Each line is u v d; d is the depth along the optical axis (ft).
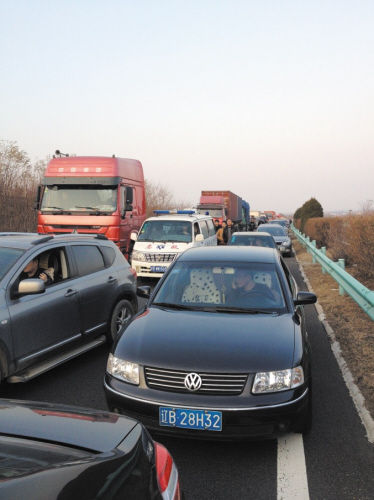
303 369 11.78
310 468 11.00
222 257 17.46
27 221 63.82
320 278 44.11
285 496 9.87
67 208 40.78
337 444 12.19
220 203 93.25
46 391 15.66
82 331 18.17
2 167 63.46
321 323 26.23
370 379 16.93
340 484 10.34
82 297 18.15
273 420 10.93
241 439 10.94
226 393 11.07
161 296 15.71
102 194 40.73
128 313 21.91
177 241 41.14
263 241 43.55
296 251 83.30
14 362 14.52
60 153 43.86
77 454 5.98
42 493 4.93
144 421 11.28
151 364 11.52
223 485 10.26
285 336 12.76
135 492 5.64
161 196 135.13
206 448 11.93
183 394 11.13
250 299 15.16
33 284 14.55
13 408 7.42
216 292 15.51
